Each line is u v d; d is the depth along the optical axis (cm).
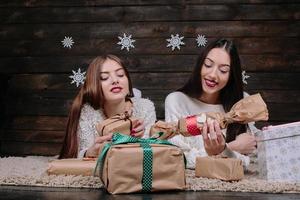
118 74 161
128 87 167
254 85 260
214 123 134
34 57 272
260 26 262
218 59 169
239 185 124
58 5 271
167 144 123
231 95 179
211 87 171
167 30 265
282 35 261
